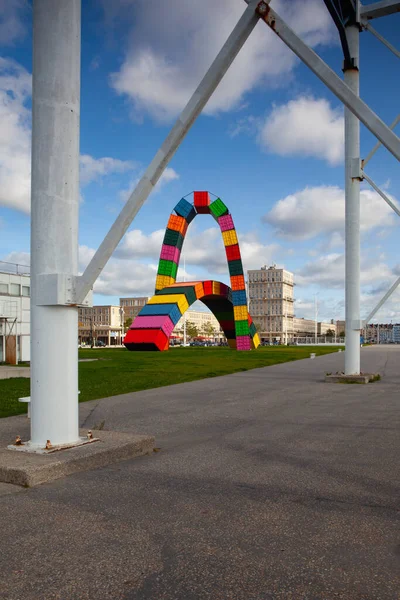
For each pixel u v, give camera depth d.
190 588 3.04
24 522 4.11
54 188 6.25
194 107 6.29
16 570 3.28
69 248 6.35
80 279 6.18
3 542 3.72
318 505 4.53
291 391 14.54
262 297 197.75
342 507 4.48
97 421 9.36
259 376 20.11
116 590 3.02
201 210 42.97
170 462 6.16
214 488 5.05
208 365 27.48
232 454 6.61
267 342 167.62
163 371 22.70
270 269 197.38
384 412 10.38
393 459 6.31
